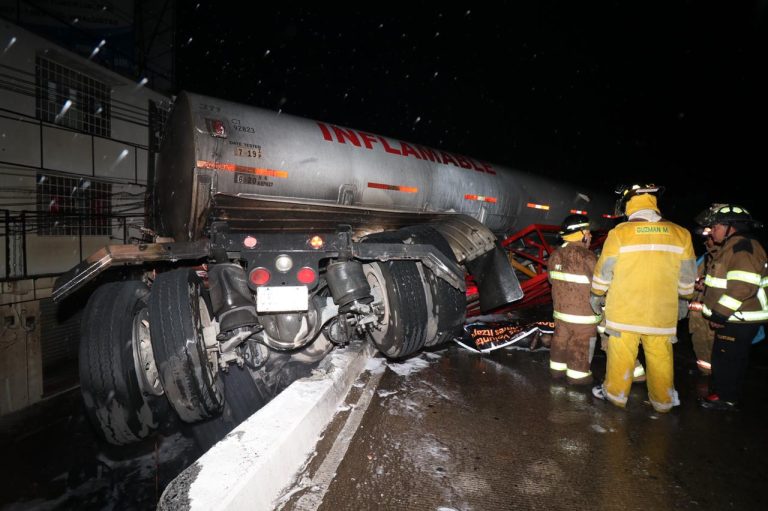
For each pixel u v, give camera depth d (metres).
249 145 4.04
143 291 3.30
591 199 10.06
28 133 10.03
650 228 3.24
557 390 3.80
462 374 4.16
